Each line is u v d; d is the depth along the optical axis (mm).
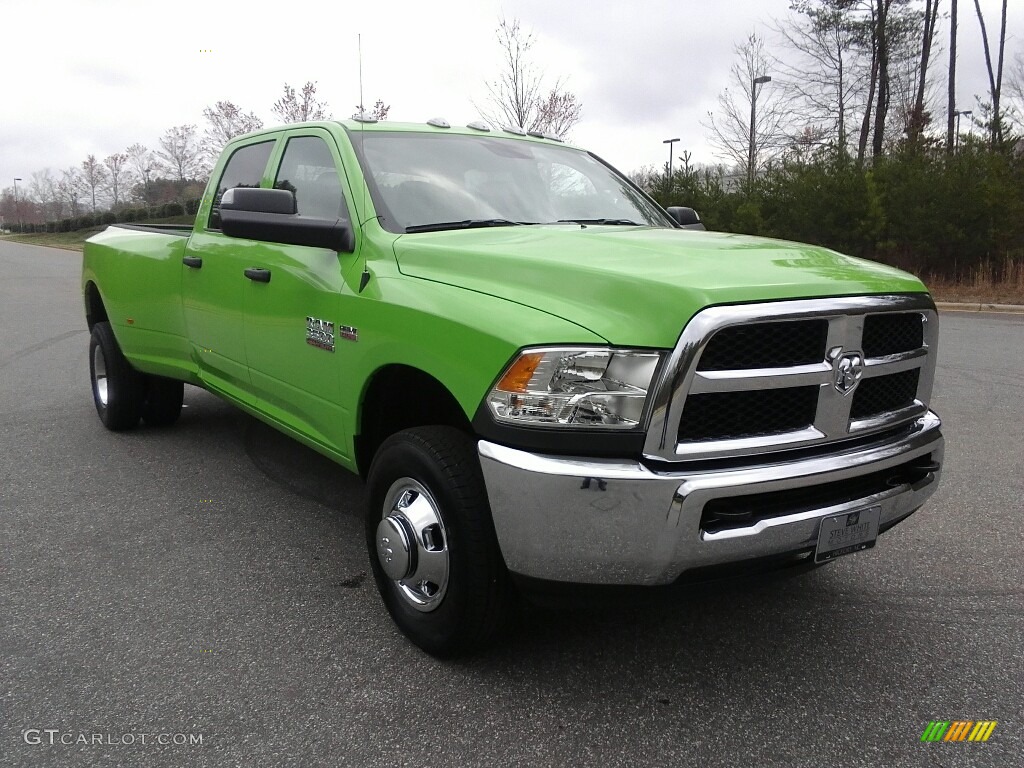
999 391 7410
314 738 2527
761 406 2549
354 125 3895
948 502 4602
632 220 4180
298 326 3646
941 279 17594
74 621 3225
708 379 2402
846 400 2648
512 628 2914
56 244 48031
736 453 2494
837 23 28781
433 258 3102
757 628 3236
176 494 4676
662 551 2412
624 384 2420
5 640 3074
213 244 4484
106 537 4059
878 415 2824
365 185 3539
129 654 2992
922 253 17719
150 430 6000
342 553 3906
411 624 3014
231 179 4652
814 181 18484
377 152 3760
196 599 3428
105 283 5527
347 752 2465
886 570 3758
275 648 3047
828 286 2617
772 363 2520
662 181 21484
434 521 2871
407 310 2939
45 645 3045
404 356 2941
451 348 2729
